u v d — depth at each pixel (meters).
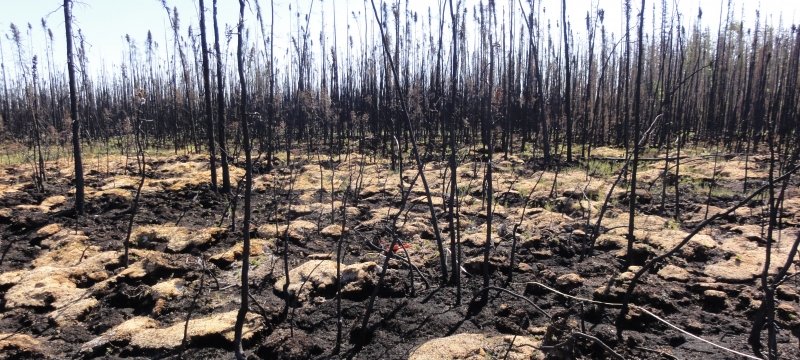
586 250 7.25
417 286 6.05
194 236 8.00
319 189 12.58
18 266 7.54
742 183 12.48
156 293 5.96
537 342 4.55
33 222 9.23
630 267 6.36
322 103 19.97
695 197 10.96
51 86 29.25
